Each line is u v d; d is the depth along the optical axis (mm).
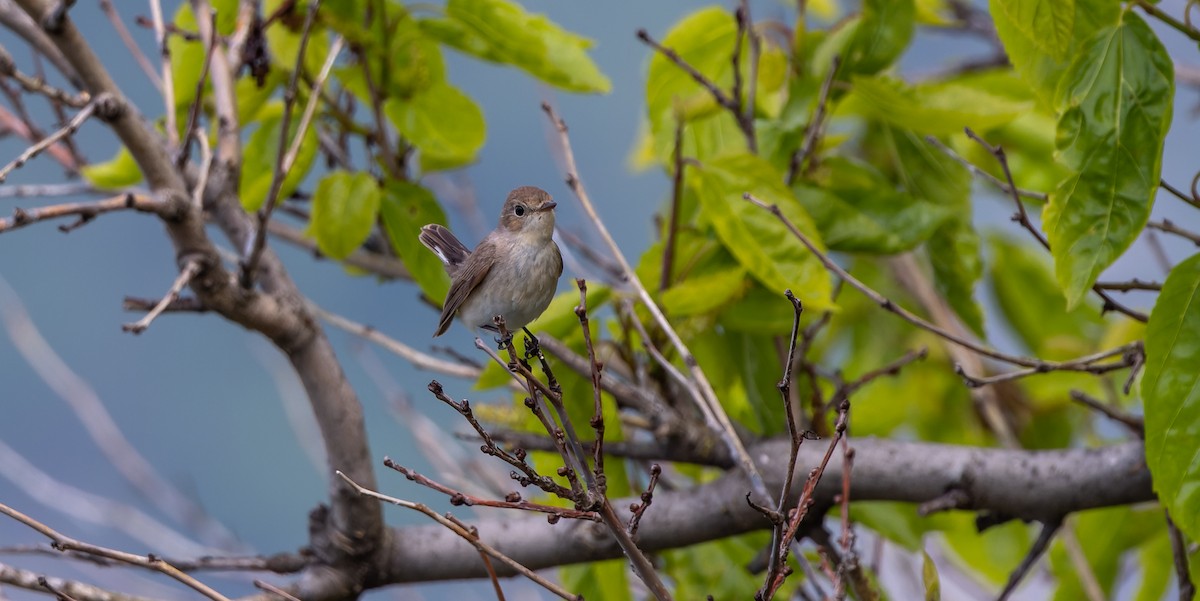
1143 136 8188
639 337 11211
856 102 12156
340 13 11109
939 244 11812
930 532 13703
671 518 10227
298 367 9867
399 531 10398
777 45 12219
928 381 14203
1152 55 8258
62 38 8758
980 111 10742
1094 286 9266
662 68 12180
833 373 12641
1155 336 8156
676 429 10453
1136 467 9578
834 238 11047
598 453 6918
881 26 11461
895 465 10023
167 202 8898
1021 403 14070
